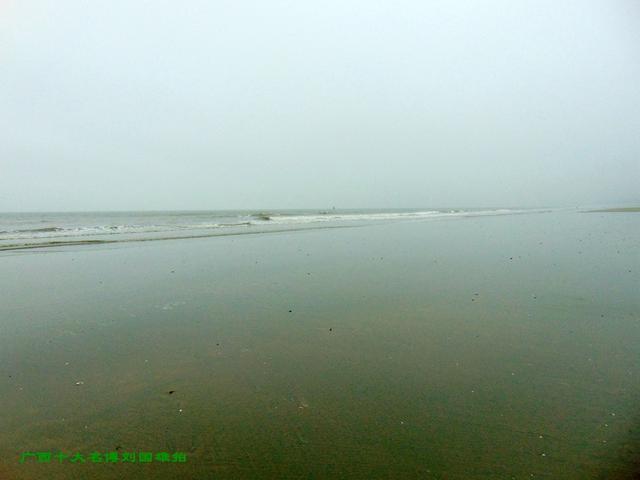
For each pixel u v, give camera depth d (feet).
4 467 10.95
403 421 13.06
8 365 17.74
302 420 13.23
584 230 83.25
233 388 15.58
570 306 25.81
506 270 39.04
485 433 12.29
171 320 24.25
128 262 44.88
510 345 19.54
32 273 38.42
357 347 19.75
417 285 33.24
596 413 13.23
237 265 43.27
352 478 10.39
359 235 78.43
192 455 11.44
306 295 30.22
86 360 18.31
